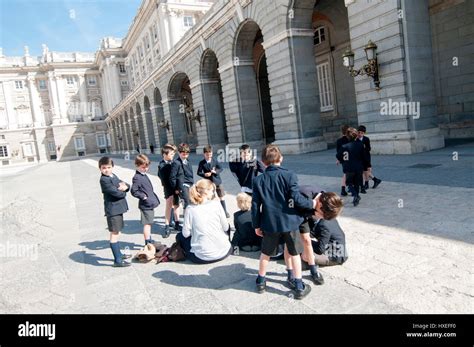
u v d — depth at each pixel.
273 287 3.94
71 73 74.62
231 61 21.42
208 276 4.41
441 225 4.93
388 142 12.09
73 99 75.50
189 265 4.85
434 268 3.79
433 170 8.45
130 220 7.98
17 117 71.69
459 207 5.54
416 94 11.45
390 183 7.84
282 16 16.28
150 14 49.78
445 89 15.29
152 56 52.19
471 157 9.37
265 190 3.64
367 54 11.99
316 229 4.26
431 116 11.81
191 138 41.12
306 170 11.32
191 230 4.81
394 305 3.25
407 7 11.21
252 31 20.62
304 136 16.78
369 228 5.29
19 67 70.62
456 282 3.46
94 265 5.22
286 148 17.45
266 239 3.72
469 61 14.27
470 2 13.86
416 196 6.55
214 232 4.79
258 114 22.06
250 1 18.44
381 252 4.40
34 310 3.90
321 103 22.56
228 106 22.73
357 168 6.57
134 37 60.94
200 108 27.30
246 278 4.24
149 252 5.07
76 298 4.14
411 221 5.30
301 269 4.00
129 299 3.98
